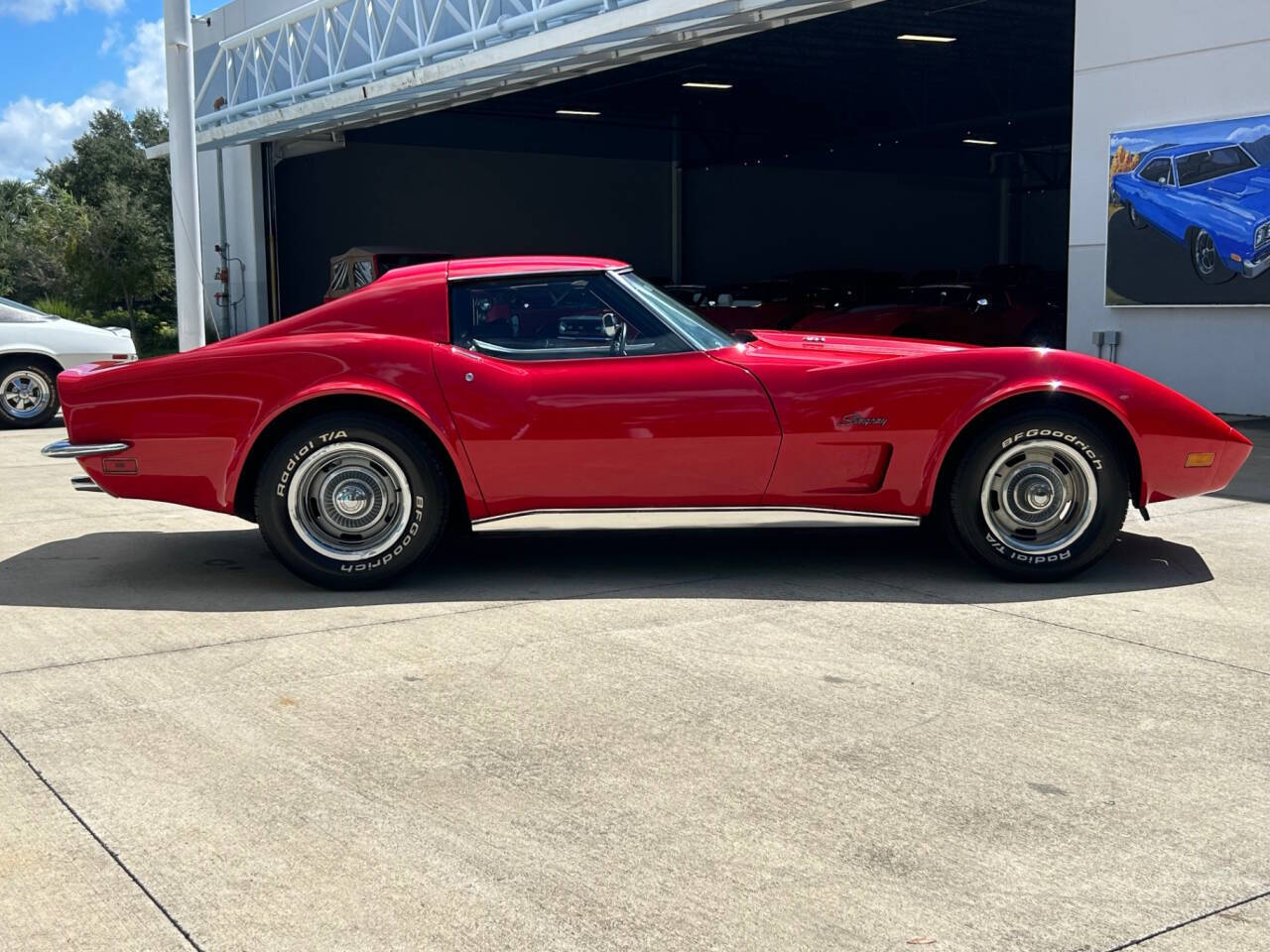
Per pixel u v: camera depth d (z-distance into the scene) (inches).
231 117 898.1
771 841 100.3
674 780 112.7
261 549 222.2
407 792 110.4
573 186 1198.9
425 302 189.0
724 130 1211.9
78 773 115.4
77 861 97.6
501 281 189.6
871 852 98.3
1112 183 470.0
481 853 98.5
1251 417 434.3
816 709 131.7
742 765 116.4
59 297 1334.9
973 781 112.3
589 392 183.2
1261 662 147.6
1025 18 804.0
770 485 186.7
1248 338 435.2
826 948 83.9
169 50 494.6
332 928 87.0
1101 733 124.5
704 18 518.6
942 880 93.7
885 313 637.9
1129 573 195.2
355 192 1082.1
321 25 868.0
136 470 185.9
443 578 195.6
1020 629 162.7
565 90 1040.2
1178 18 445.1
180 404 184.2
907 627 163.9
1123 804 107.3
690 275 1269.7
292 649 156.1
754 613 171.5
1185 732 124.8
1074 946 84.1
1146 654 151.0
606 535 231.0
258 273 1010.1
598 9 545.0
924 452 184.5
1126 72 464.4
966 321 648.4
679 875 94.6
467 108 1115.9
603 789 110.9
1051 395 185.0
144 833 102.5
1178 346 458.0
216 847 99.9
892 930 86.3
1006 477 186.1
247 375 183.5
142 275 1218.6
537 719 129.0
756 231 1307.8
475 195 1146.7
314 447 181.8
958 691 137.3
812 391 183.8
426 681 142.0
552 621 167.9
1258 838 100.8
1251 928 86.4
